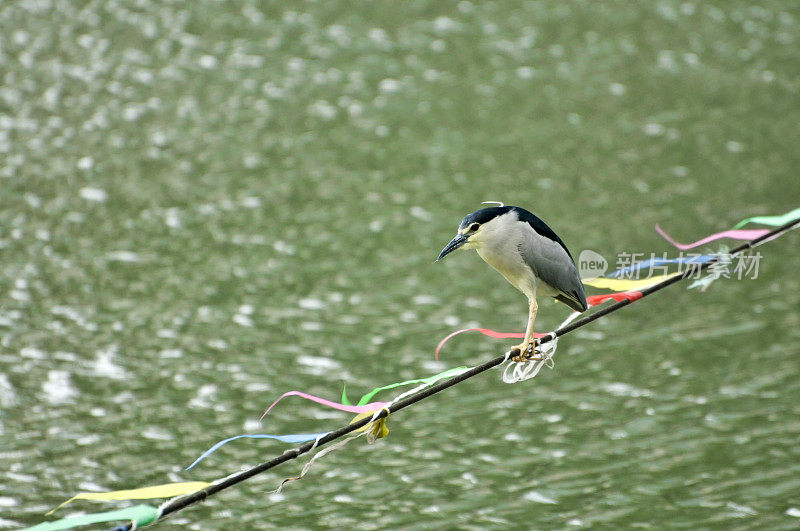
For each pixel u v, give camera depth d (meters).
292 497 11.57
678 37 28.50
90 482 11.70
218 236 18.41
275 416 13.12
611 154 21.84
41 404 13.21
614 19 29.86
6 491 11.47
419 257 17.69
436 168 21.36
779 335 14.70
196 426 12.88
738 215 18.78
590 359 14.45
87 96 24.84
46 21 29.48
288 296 16.31
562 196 19.91
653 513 11.02
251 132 23.20
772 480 11.48
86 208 19.39
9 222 18.66
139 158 21.77
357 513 11.23
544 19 29.97
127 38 28.42
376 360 14.47
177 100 24.80
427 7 30.97
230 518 11.20
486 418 13.12
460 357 14.52
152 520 5.34
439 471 12.00
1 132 22.72
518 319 15.62
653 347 14.65
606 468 11.90
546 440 12.55
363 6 31.02
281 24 29.64
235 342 14.90
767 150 21.77
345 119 23.89
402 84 25.80
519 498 11.41
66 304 15.84
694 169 20.98
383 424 6.43
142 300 16.08
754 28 29.12
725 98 24.62
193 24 29.50
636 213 19.05
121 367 14.16
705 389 13.46
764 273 16.61
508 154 21.97
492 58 27.31
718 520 10.83
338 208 19.59
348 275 17.05
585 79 25.94
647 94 24.98
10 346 14.56
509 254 7.59
